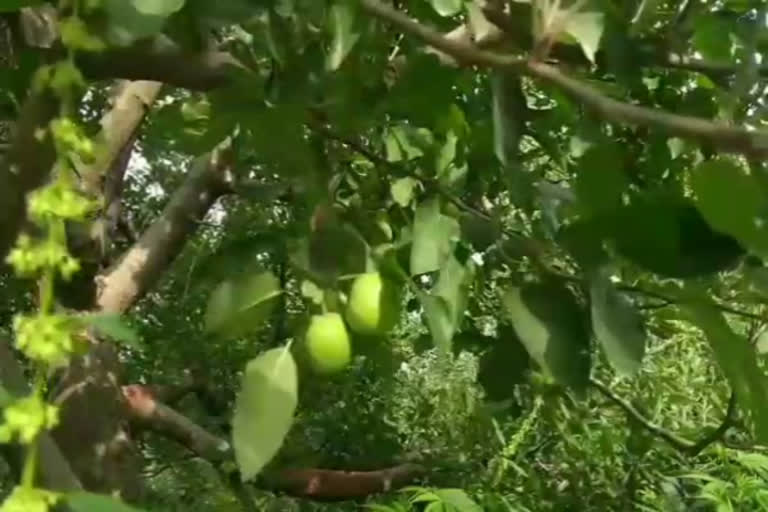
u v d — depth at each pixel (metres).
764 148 0.59
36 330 0.53
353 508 2.27
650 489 1.89
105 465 1.63
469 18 0.79
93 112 1.70
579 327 0.73
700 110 0.94
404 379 2.23
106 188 1.76
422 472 2.00
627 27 0.76
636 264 0.68
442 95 0.84
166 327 2.26
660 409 1.90
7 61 1.03
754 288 0.79
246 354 2.10
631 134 0.93
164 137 1.06
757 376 0.69
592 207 0.72
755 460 1.61
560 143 1.12
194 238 2.11
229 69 0.83
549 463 1.99
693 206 0.67
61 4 0.63
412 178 0.99
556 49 0.79
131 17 0.63
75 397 1.60
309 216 0.83
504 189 1.13
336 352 0.76
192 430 1.98
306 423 2.21
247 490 2.00
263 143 0.83
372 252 0.81
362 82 0.84
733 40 0.76
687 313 0.72
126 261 1.80
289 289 1.05
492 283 1.38
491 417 1.73
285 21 0.78
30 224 0.83
